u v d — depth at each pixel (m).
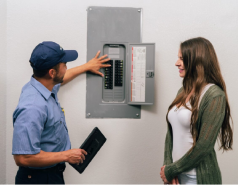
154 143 1.49
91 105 1.45
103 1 1.41
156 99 1.48
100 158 1.48
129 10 1.42
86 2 1.41
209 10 1.44
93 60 1.40
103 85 1.46
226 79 1.49
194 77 1.01
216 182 0.97
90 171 1.48
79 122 1.46
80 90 1.45
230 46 1.47
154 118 1.48
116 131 1.48
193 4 1.44
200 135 0.92
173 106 1.10
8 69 1.39
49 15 1.39
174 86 1.47
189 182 0.98
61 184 1.10
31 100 0.96
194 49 1.00
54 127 1.03
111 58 1.45
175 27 1.44
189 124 0.98
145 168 1.50
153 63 1.40
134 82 1.43
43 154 0.93
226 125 1.03
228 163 1.52
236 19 1.45
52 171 1.05
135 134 1.48
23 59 1.39
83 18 1.41
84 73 1.44
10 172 1.42
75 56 1.13
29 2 1.37
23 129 0.89
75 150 1.03
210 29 1.45
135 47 1.41
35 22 1.38
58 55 1.00
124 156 1.49
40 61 0.97
